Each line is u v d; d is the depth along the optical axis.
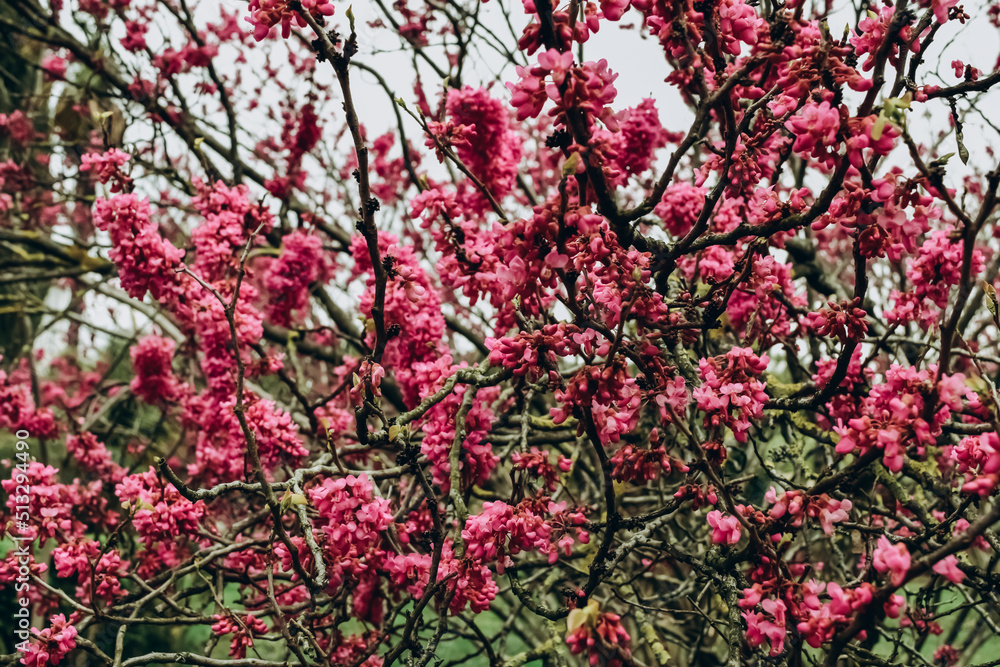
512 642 10.07
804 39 2.16
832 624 2.04
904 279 4.67
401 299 3.29
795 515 2.21
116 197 3.56
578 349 2.30
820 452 5.20
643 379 2.46
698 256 3.59
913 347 4.32
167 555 4.43
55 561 3.56
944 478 4.20
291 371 6.80
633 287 2.32
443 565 2.88
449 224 3.04
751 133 2.95
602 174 2.10
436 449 3.07
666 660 4.16
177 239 8.14
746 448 5.31
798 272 4.92
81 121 7.76
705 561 2.88
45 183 7.14
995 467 1.78
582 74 1.83
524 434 3.60
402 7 6.12
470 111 3.54
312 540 2.79
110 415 8.30
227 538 4.04
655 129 3.44
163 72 5.86
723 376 2.41
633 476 2.46
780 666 2.94
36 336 7.79
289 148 5.86
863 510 4.13
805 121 1.96
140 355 5.55
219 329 3.81
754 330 3.88
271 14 2.23
